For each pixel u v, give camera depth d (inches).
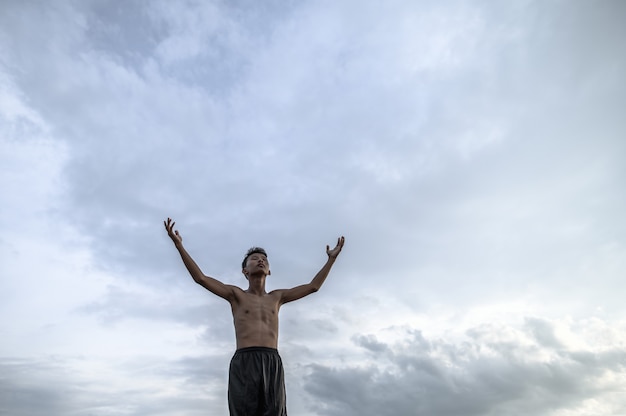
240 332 115.0
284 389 113.0
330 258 131.2
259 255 128.5
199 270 117.6
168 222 119.6
